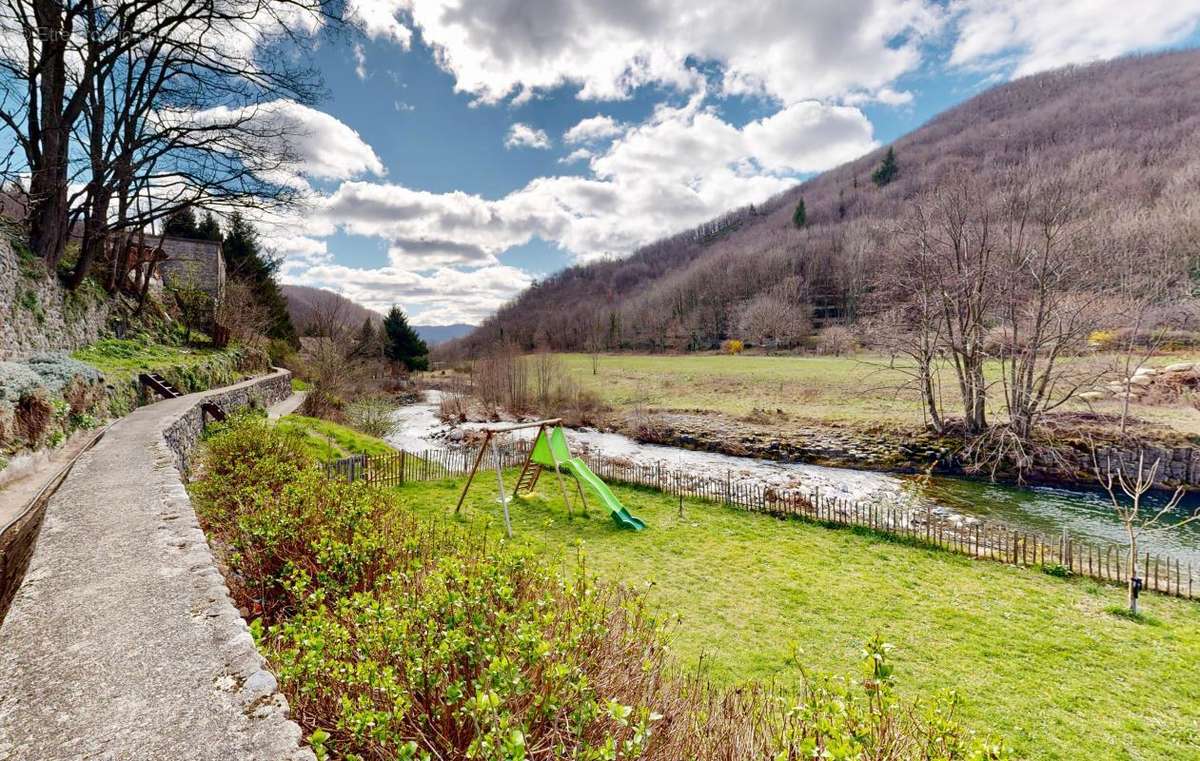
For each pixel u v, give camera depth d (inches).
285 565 180.4
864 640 283.6
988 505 623.5
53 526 173.0
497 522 463.8
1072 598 340.2
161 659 98.4
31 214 510.0
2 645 102.4
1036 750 204.7
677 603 322.7
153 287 916.0
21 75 490.6
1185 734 214.4
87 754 73.6
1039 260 723.4
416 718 98.6
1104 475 692.1
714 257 4119.1
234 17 563.8
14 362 352.5
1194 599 339.3
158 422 386.9
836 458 850.8
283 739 78.7
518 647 99.8
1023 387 748.0
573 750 92.6
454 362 3014.3
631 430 1125.7
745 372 1683.1
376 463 559.5
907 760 94.3
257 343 1176.2
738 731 116.9
